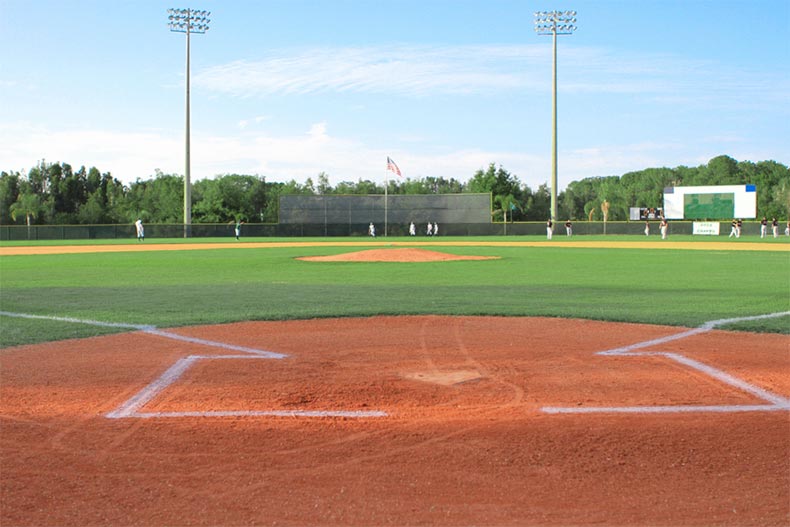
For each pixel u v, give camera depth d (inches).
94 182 3617.1
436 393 237.5
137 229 2048.5
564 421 203.6
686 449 179.8
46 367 279.4
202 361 291.4
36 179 3476.9
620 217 3700.8
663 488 154.9
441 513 142.4
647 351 310.8
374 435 191.2
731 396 232.1
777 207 3339.1
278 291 581.3
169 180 3432.6
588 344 329.1
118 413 212.8
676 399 228.1
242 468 166.9
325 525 137.2
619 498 149.7
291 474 163.0
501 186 3297.2
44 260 1065.5
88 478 161.2
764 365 280.1
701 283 640.4
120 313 438.9
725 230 2354.8
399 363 287.6
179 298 527.2
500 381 254.4
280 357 300.4
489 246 1561.3
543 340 341.1
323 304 486.3
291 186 3430.1
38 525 137.6
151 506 145.9
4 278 721.0
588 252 1262.3
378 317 421.7
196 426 200.1
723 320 400.8
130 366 281.3
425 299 517.0
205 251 1366.9
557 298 521.7
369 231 2375.7
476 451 178.1
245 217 3004.4
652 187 4067.4
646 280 677.3
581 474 163.0
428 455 175.3
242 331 371.2
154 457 174.6
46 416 209.9
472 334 360.2
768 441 185.8
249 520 139.3
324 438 188.9
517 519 139.6
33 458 174.1
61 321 404.5
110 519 140.0
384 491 153.3
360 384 250.4
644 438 188.2
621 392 237.5
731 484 157.1
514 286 622.2
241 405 222.2
